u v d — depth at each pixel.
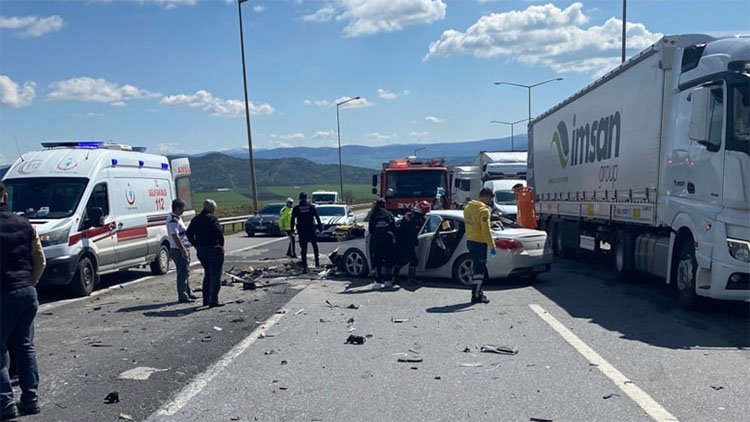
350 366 7.45
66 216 12.97
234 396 6.41
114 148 16.09
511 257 13.02
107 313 11.20
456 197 34.56
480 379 6.87
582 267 16.73
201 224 11.47
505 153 29.83
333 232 27.47
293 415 5.85
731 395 6.21
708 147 9.70
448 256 13.53
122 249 14.68
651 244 12.02
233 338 8.98
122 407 6.13
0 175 14.12
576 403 6.04
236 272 16.25
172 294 13.26
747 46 9.51
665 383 6.61
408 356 7.83
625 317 10.00
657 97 11.48
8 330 5.88
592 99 15.40
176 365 7.59
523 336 8.78
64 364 7.75
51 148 14.73
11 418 5.80
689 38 11.09
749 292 9.19
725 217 9.26
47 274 12.30
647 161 11.92
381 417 5.76
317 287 13.61
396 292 12.72
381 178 23.88
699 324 9.45
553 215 19.64
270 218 32.44
